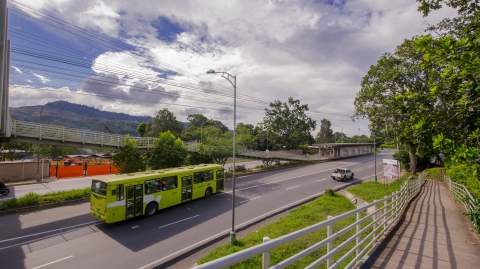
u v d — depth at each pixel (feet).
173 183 53.78
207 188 63.46
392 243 21.34
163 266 29.66
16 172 90.68
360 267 15.79
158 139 80.48
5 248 34.14
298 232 8.93
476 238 22.88
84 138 66.69
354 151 195.93
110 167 111.75
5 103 44.52
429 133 16.02
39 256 31.94
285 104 168.14
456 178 50.62
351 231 31.94
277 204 57.41
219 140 97.55
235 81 43.55
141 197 46.91
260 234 35.37
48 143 61.93
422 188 66.39
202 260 28.35
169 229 41.47
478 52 14.06
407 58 75.36
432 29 47.55
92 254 32.53
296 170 116.67
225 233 39.55
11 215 47.50
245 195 66.44
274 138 174.60
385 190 68.69
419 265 16.62
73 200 56.34
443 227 26.99
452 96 16.56
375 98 89.35
